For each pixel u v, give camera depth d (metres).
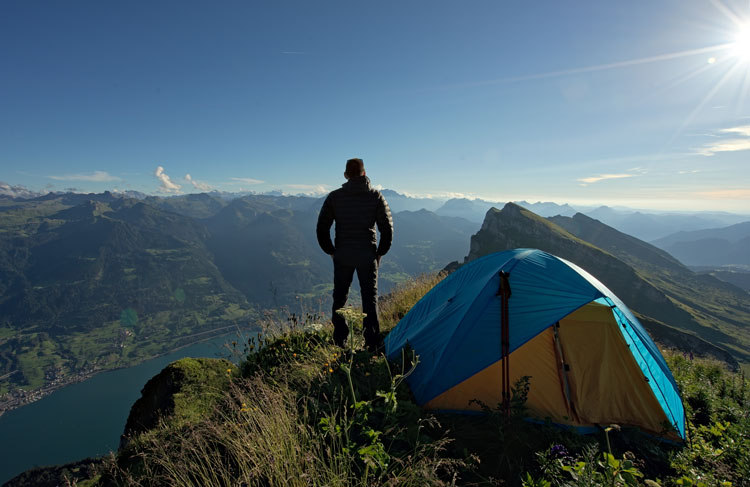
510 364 4.91
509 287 5.00
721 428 4.82
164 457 3.40
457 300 5.68
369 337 5.62
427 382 4.84
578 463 3.21
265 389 4.07
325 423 3.45
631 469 2.94
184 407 4.78
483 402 4.72
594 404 4.72
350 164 5.78
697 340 83.31
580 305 4.75
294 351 5.83
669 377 5.22
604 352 4.88
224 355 5.93
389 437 3.62
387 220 5.71
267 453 3.03
